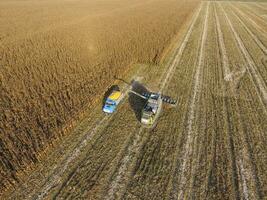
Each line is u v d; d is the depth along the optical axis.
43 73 23.09
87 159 14.76
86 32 37.44
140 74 25.70
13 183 12.74
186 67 27.61
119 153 15.29
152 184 13.38
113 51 29.50
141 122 17.50
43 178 13.45
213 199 12.77
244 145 16.31
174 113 19.23
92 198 12.55
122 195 12.78
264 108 20.28
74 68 24.44
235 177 14.03
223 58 30.70
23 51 28.55
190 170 14.30
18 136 15.29
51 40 32.88
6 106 18.23
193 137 16.81
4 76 22.31
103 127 17.42
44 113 17.58
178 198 12.73
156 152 15.44
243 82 24.56
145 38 34.94
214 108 20.08
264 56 32.06
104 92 21.06
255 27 48.50
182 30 43.09
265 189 13.42
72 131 16.92
